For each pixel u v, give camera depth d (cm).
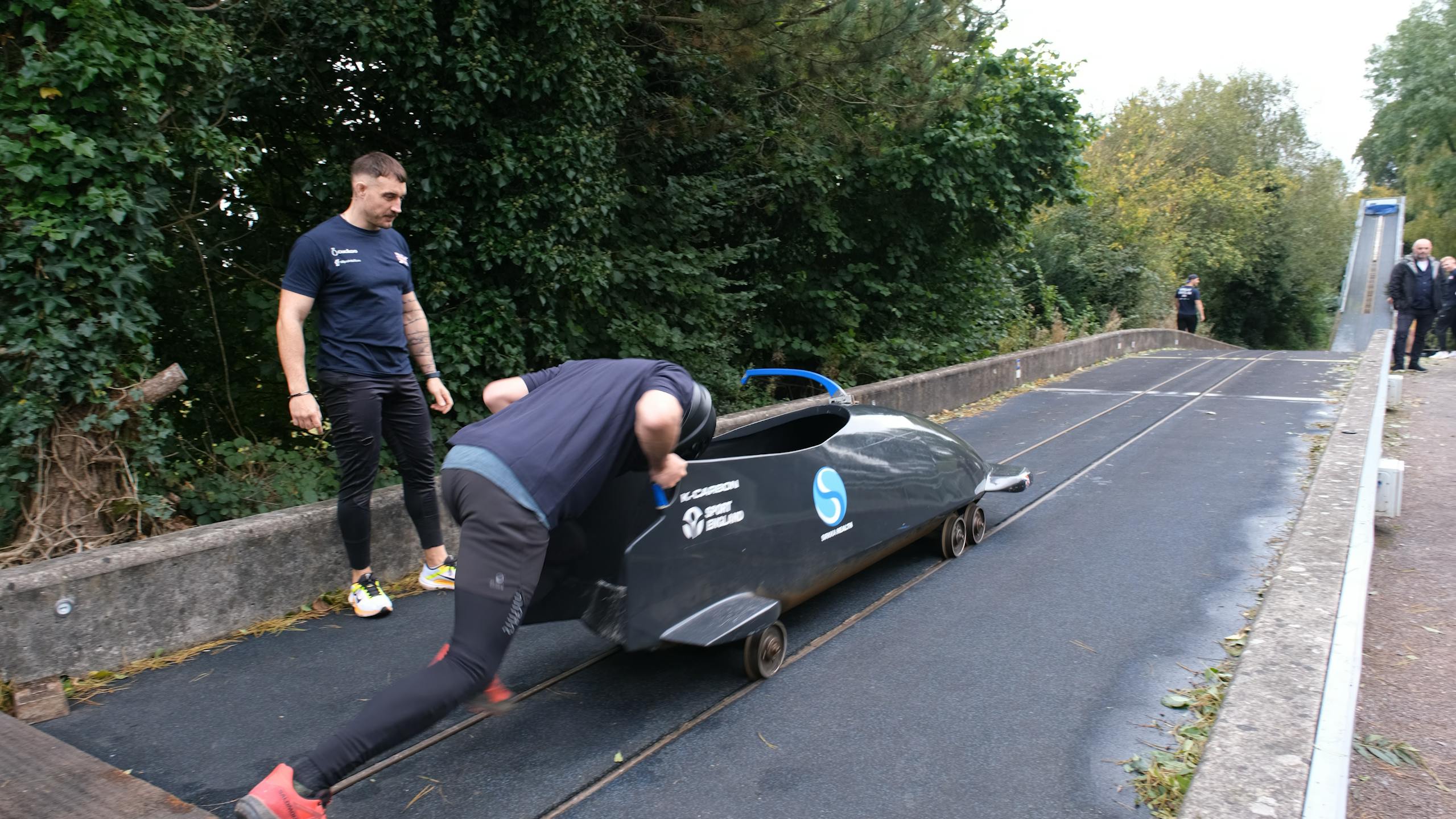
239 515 428
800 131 923
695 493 304
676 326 804
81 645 320
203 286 577
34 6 351
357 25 513
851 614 395
